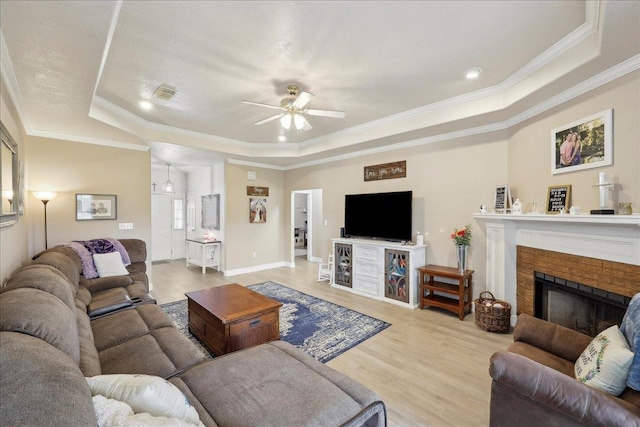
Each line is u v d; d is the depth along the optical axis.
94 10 1.52
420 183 4.34
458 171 3.93
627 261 1.98
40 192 3.59
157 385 1.07
